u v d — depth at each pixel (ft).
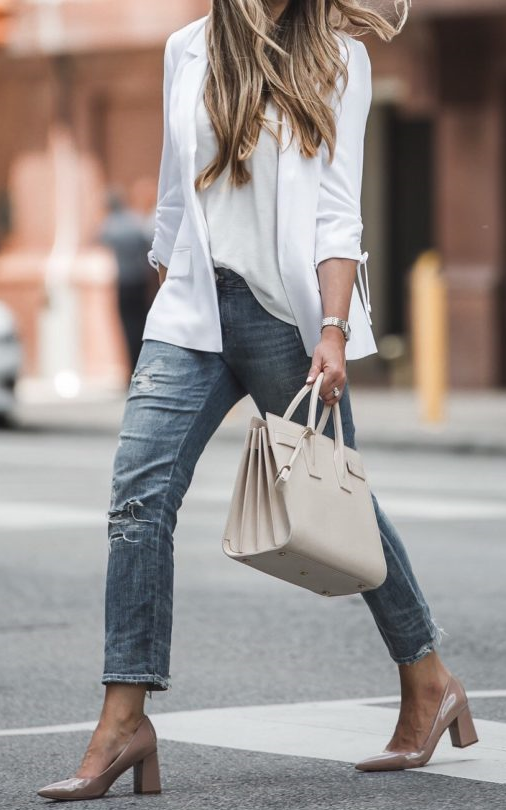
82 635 36.37
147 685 22.41
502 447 78.64
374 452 80.74
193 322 22.57
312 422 22.15
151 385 22.70
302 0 22.63
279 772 23.58
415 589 23.67
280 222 22.35
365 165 121.08
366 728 26.53
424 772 23.31
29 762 24.94
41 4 125.90
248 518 21.80
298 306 22.48
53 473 71.00
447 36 106.22
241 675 31.76
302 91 22.33
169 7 121.60
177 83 22.84
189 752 25.04
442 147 107.76
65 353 126.93
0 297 129.18
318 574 22.08
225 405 23.06
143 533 22.41
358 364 122.01
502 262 106.93
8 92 129.49
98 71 125.49
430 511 56.44
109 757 22.22
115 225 107.34
